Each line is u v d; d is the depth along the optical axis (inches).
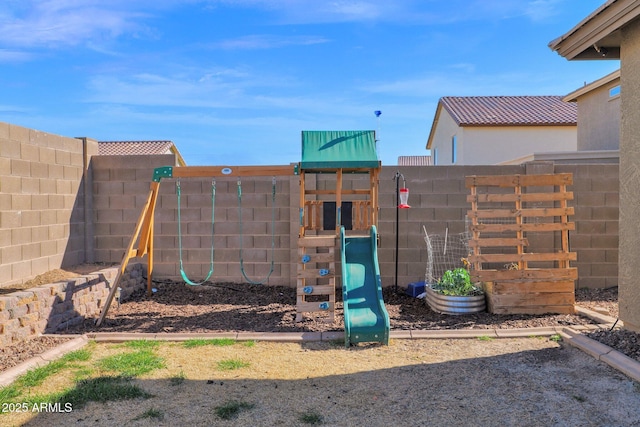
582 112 629.3
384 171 335.9
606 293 321.1
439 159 952.3
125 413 152.6
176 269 347.6
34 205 294.8
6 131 272.1
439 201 334.6
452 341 230.5
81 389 168.7
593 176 330.6
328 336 236.5
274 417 150.0
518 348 217.5
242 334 240.1
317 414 151.9
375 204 292.0
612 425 143.2
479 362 199.5
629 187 218.8
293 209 339.6
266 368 194.5
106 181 350.9
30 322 228.5
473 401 160.9
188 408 156.3
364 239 280.2
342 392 169.5
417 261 335.9
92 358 206.2
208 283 344.8
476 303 278.4
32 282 284.2
